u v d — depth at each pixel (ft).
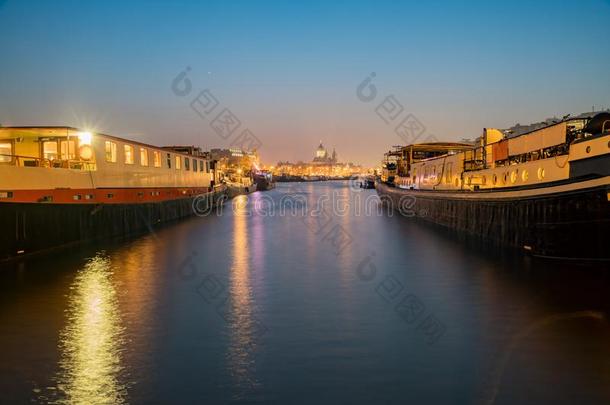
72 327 37.78
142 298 46.44
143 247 80.94
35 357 31.78
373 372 29.27
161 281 53.88
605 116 57.98
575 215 56.08
